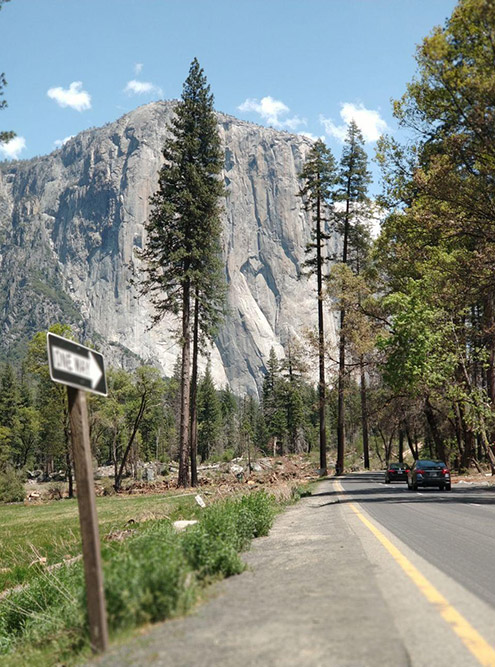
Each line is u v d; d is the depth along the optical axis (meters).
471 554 8.46
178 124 46.22
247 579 6.86
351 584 6.14
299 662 3.84
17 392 122.44
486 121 20.94
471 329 38.47
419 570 6.96
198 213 43.12
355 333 45.84
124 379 67.62
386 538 9.94
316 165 57.38
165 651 4.32
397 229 29.03
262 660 3.92
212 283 45.25
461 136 22.05
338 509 17.33
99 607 4.78
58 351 4.72
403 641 4.20
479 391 36.94
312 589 5.97
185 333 43.44
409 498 22.39
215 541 7.52
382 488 31.53
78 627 6.29
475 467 43.59
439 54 20.62
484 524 12.64
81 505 4.90
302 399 135.50
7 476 66.56
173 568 5.70
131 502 31.83
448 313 35.47
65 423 62.06
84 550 4.85
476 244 27.16
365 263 58.62
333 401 53.12
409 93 23.23
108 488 51.34
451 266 29.27
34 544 17.77
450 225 23.95
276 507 19.53
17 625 10.35
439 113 22.89
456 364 35.91
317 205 58.03
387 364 34.94
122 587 5.31
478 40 20.39
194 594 5.91
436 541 9.80
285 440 127.38
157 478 90.00
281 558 8.38
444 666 3.80
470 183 22.52
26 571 14.02
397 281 44.69
